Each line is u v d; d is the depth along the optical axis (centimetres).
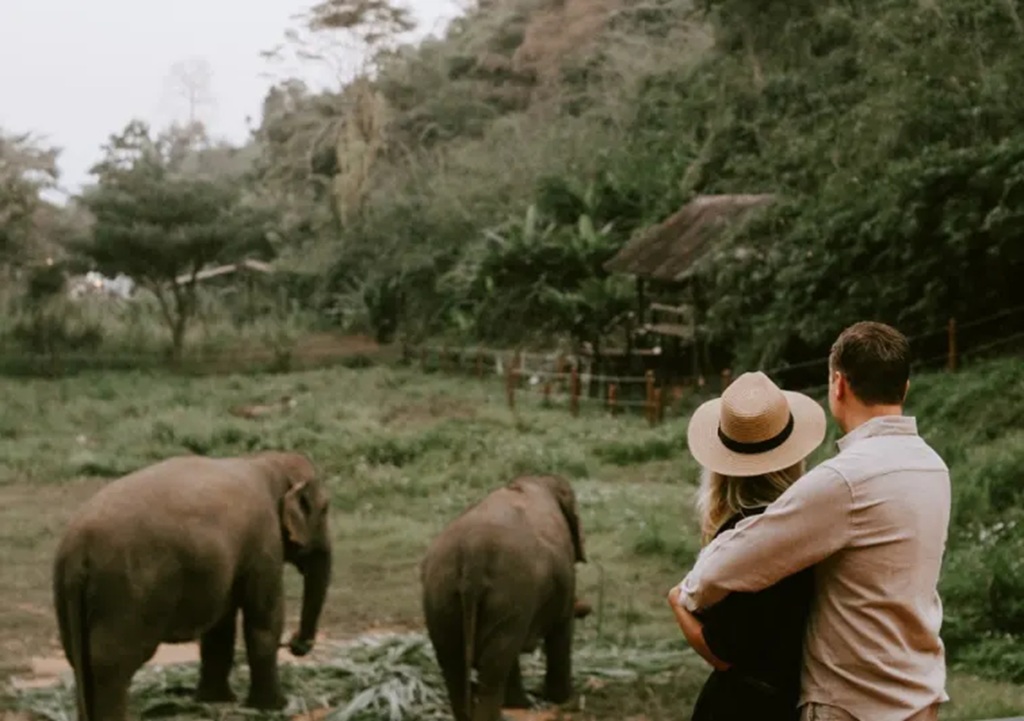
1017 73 2055
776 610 286
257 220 4138
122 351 3878
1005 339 1820
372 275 4391
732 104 3319
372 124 5384
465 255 3969
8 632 1073
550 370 3067
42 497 1820
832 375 301
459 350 3488
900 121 2109
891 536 273
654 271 2562
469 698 736
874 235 1969
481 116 5841
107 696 691
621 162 3775
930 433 1564
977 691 873
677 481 1842
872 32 2456
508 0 6391
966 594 1050
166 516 711
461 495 1780
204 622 728
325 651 972
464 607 738
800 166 2494
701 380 2442
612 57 5028
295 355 3916
